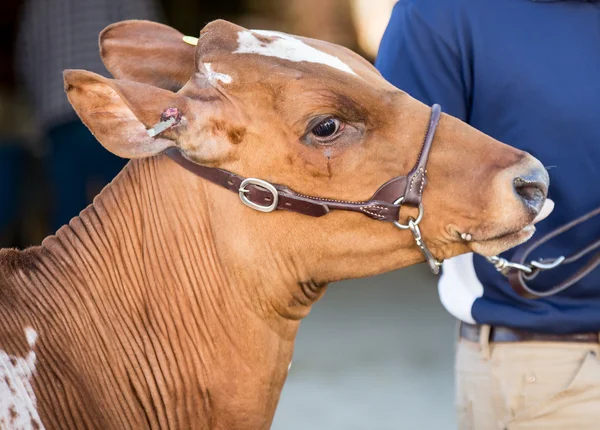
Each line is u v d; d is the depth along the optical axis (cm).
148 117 346
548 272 416
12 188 1133
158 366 367
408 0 434
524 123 413
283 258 366
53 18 888
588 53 410
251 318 371
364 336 980
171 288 370
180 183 370
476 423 436
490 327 425
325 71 361
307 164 358
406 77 430
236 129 357
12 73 1217
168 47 408
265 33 372
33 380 350
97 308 367
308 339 970
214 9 1447
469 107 432
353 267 369
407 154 359
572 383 410
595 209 404
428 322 1039
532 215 354
